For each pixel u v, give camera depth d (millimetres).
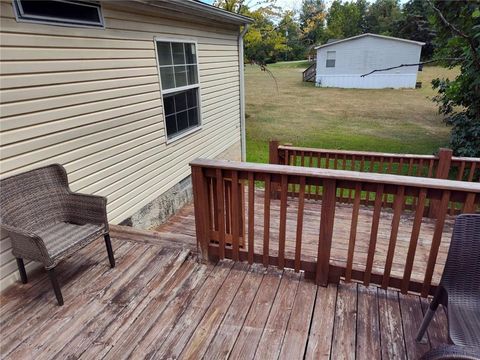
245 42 10602
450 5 4152
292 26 11719
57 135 2682
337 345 1729
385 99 15477
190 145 5008
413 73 18062
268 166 2082
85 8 2848
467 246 1461
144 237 2834
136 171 3781
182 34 4441
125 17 3346
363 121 11266
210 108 5566
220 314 1957
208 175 2242
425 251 2953
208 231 2406
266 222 2211
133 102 3604
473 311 1414
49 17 2514
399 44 17656
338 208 4008
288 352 1691
